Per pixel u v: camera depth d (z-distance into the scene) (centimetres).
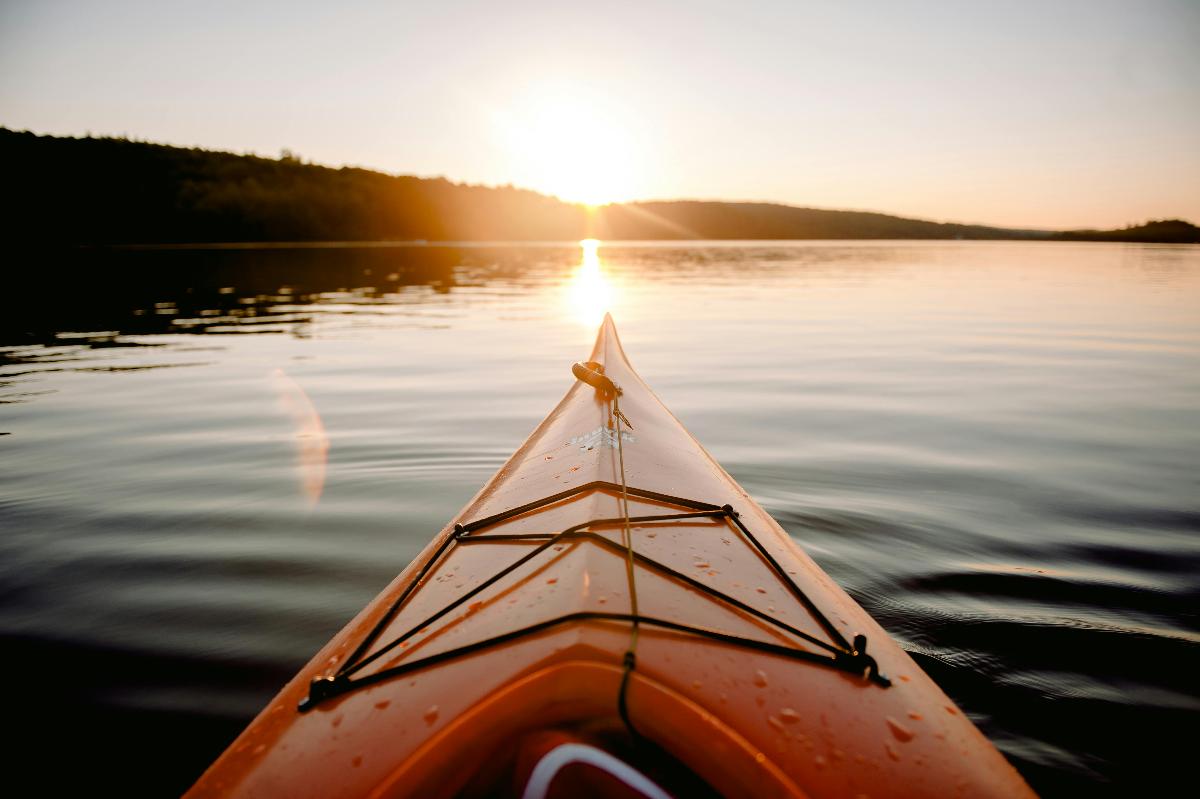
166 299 1570
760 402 631
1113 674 231
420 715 130
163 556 328
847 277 2338
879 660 166
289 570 314
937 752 137
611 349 518
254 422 566
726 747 118
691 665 134
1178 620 263
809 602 188
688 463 304
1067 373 748
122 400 643
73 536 349
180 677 235
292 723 145
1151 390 665
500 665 131
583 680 119
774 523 263
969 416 577
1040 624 261
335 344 979
